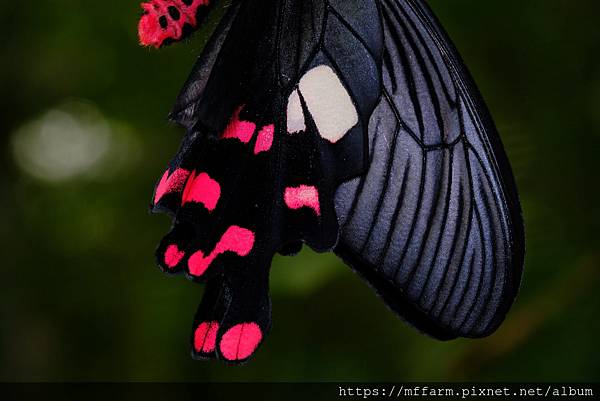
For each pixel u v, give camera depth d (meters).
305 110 0.36
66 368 0.62
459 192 0.36
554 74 0.44
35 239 0.67
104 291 0.61
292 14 0.37
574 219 0.43
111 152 0.60
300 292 0.44
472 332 0.36
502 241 0.36
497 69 0.45
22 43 0.58
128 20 0.53
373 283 0.36
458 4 0.45
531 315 0.43
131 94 0.53
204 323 0.36
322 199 0.36
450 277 0.36
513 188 0.36
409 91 0.36
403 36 0.36
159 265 0.36
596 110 0.44
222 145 0.36
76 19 0.54
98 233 0.59
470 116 0.36
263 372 0.49
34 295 0.65
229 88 0.36
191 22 0.36
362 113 0.36
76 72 0.56
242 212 0.36
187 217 0.36
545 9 0.44
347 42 0.37
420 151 0.36
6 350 0.64
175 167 0.36
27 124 0.69
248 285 0.36
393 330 0.47
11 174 0.72
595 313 0.44
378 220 0.36
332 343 0.48
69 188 0.66
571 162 0.44
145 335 0.52
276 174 0.36
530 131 0.44
